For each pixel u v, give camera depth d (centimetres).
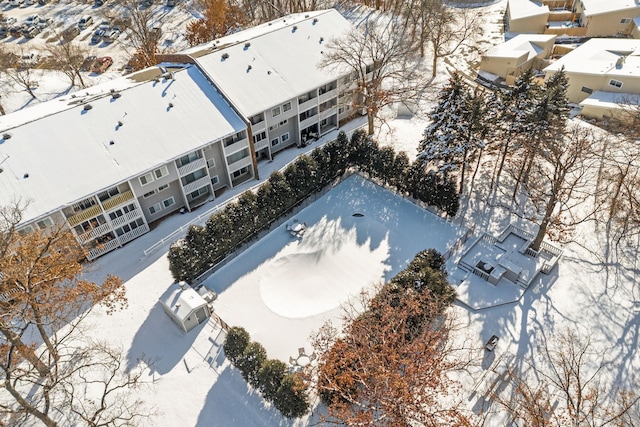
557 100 3950
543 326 3406
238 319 3578
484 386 3075
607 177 4275
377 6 8469
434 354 2853
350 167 4938
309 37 5456
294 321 3538
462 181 4503
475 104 4000
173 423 3006
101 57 7650
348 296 3697
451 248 3947
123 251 4172
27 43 8219
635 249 3931
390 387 2533
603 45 6119
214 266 3947
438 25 6544
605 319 3422
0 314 2761
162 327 3556
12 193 3672
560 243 4006
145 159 4044
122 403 3108
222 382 3197
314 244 4128
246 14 8638
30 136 4003
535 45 6681
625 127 4975
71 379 3244
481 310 3541
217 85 4647
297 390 2812
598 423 2861
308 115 5247
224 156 4478
